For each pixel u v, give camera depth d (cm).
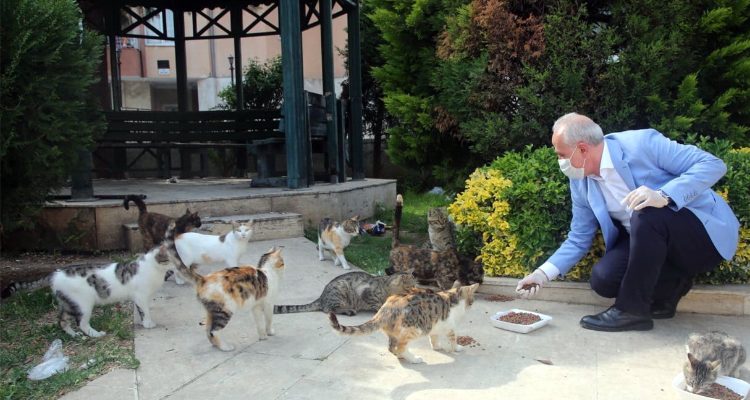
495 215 489
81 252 643
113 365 350
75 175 686
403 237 775
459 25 643
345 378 332
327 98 903
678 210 371
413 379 330
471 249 539
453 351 369
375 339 394
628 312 390
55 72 494
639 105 608
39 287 393
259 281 384
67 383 324
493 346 380
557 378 329
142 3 1164
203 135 1110
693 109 604
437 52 723
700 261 383
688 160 375
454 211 518
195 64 1961
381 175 1518
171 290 509
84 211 639
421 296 351
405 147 914
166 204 681
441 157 843
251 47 1941
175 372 342
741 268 450
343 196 818
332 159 920
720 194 442
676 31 589
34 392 315
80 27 528
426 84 859
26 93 466
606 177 387
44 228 641
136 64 1920
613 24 616
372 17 887
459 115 675
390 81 919
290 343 388
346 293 446
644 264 376
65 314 393
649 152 383
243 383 327
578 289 470
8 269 572
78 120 543
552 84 603
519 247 493
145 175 1289
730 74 650
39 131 483
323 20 913
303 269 580
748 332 397
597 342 384
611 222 404
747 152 483
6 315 438
